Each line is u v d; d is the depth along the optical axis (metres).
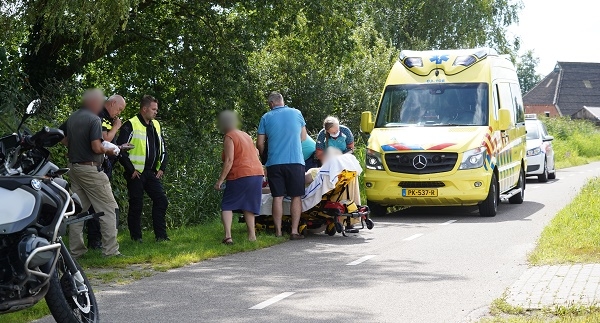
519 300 8.48
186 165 17.67
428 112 18.47
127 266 11.27
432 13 54.97
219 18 23.39
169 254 11.97
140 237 13.47
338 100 31.31
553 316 7.88
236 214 17.42
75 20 14.79
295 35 25.59
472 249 12.68
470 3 55.53
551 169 29.91
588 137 55.22
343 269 10.98
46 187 6.73
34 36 20.12
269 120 14.28
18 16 15.19
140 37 22.98
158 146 13.41
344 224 14.86
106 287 9.76
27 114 7.03
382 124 18.67
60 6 14.55
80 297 7.26
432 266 11.16
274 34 24.39
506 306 8.21
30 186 6.57
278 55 29.91
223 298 9.06
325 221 14.57
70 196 7.27
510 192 20.09
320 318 8.03
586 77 126.44
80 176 11.48
